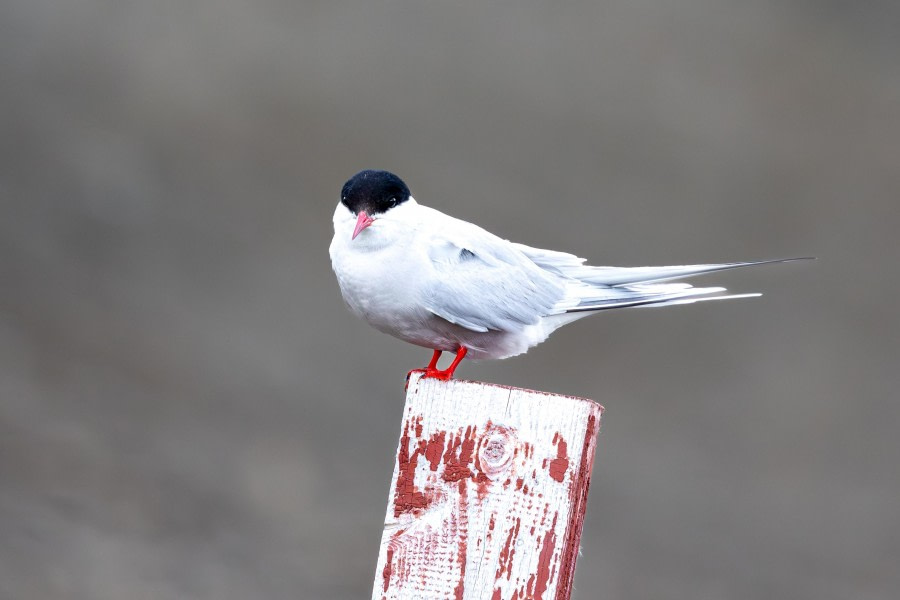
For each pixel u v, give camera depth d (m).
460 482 3.64
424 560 3.63
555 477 3.59
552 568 3.56
